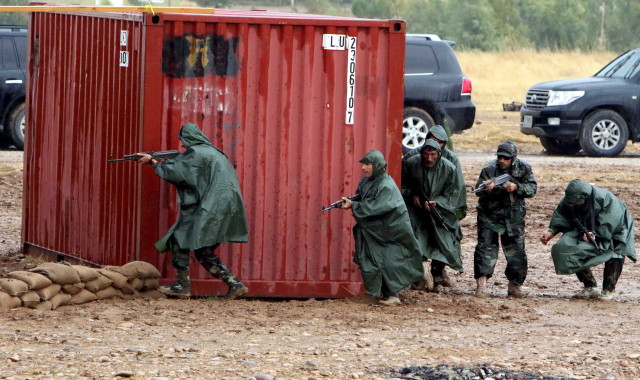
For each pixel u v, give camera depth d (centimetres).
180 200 3738
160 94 3875
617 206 4178
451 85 8531
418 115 8506
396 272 3847
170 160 3734
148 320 3519
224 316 3641
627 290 4478
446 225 4106
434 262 4391
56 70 4609
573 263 4134
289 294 4025
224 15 3938
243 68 3934
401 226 3822
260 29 3928
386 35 3994
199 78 3916
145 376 2770
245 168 3966
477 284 4250
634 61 9188
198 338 3284
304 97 3962
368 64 3991
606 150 8938
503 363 3039
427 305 3991
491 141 10150
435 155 4050
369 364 2989
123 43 4053
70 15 4475
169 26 3881
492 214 4222
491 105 14025
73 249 4478
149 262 3950
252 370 2870
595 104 8888
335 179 4012
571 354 3191
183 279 3872
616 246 4184
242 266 3997
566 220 4247
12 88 8406
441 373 2862
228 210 3712
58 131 4588
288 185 3994
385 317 3734
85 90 4356
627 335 3547
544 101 8994
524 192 4159
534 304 4106
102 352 3036
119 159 3738
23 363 2866
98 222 4275
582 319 3838
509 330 3591
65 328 3350
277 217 3997
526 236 5759
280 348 3181
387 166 4025
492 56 18738
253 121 3959
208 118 3931
